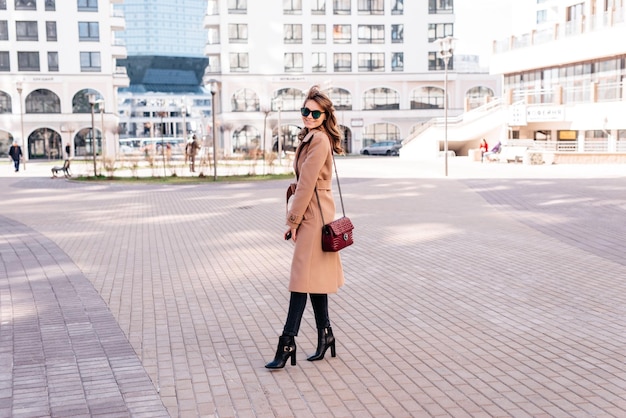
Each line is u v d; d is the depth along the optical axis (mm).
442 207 16000
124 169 36094
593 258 9359
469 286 7680
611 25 36875
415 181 24266
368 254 9836
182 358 5168
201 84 136625
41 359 5141
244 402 4277
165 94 127562
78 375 4785
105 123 59875
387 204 16719
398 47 64062
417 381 4637
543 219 13641
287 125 64312
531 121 40438
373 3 63625
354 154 62000
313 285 4828
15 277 8320
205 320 6305
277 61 62906
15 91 58312
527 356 5164
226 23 61938
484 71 65938
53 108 59344
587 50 38656
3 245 10977
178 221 14117
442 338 5668
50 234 12297
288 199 5090
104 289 7648
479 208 15734
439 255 9703
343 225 4875
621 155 34781
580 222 13109
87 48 59188
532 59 43312
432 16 63906
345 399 4316
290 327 4902
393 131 65438
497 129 44000
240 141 63469
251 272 8648
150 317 6414
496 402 4250
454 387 4520
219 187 23359
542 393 4391
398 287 7676
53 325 6105
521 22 57688
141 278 8273
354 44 63688
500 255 9656
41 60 58594
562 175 26391
